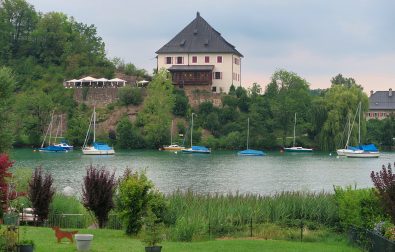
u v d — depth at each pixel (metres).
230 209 50.72
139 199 41.50
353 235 41.50
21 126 180.50
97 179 46.03
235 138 184.25
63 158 147.12
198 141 184.38
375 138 198.38
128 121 184.62
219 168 126.25
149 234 35.28
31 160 139.50
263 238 45.28
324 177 111.75
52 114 186.00
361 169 129.25
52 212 49.06
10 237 32.00
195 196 57.69
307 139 188.62
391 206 35.25
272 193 82.62
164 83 187.75
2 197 38.91
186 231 43.09
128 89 195.12
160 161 142.38
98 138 183.38
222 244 40.12
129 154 162.75
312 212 51.28
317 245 41.09
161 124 183.00
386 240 33.16
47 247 34.97
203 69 198.50
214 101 196.62
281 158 158.25
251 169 125.44
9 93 67.62
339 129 181.12
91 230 44.00
